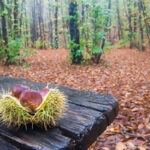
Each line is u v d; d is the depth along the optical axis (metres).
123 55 13.07
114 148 2.31
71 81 5.82
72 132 0.94
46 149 0.79
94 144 2.42
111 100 1.45
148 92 4.47
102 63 8.93
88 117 1.13
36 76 6.50
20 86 0.96
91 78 6.12
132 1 17.22
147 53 14.06
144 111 3.36
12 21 9.55
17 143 0.85
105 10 8.29
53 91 0.99
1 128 0.97
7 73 6.89
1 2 7.73
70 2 8.41
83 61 8.61
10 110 0.87
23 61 9.48
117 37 26.25
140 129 2.72
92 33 8.27
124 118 3.16
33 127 0.98
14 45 7.93
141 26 16.09
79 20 8.61
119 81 5.70
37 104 0.88
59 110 0.96
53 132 0.94
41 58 11.30
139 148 2.23
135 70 7.30
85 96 1.57
